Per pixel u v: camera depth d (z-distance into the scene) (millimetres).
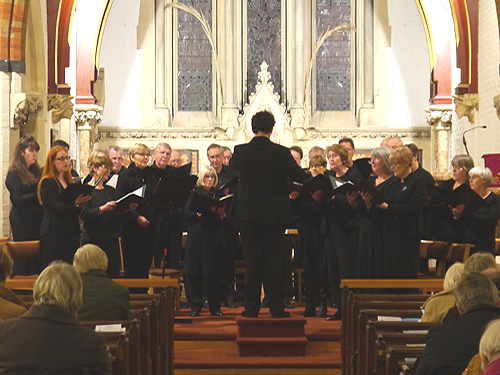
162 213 8375
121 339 4293
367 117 19297
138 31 19281
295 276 9773
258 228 6910
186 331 7207
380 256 7145
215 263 8125
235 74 19062
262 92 18359
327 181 6965
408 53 19344
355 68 19562
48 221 7559
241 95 19188
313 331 7215
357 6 19422
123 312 5512
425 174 8414
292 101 18812
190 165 8336
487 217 7863
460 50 14195
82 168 15844
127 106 19188
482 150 13609
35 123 12641
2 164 10461
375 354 4559
